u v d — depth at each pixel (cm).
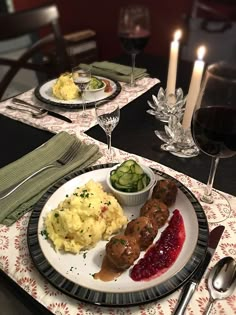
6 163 84
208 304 50
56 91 113
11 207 66
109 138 86
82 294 49
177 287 50
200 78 81
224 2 201
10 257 58
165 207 62
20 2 271
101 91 115
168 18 237
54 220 59
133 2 247
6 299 67
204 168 80
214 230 62
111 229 59
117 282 52
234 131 59
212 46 189
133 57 128
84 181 72
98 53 288
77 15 291
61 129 98
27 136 96
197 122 63
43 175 76
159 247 57
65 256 56
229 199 70
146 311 49
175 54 97
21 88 184
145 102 113
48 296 51
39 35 262
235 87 59
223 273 54
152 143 91
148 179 69
